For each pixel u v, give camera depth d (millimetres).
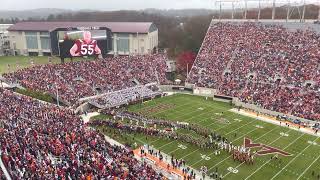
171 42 112812
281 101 55406
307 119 49750
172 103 59219
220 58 72375
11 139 30000
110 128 45094
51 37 76812
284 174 34188
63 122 39156
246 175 33812
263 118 51438
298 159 37625
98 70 66125
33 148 29016
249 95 59375
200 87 66188
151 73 71688
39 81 57531
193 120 49875
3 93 47906
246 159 36406
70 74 62000
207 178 33156
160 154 37031
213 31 82000
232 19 87750
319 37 69062
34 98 51500
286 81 60688
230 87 63375
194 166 35531
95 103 55219
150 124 47250
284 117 51156
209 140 41281
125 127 44812
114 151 34844
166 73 76312
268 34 74875
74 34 66250
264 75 63938
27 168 24953
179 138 41906
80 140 33875
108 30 71500
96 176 26375
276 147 40688
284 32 73938
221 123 48719
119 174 28234
